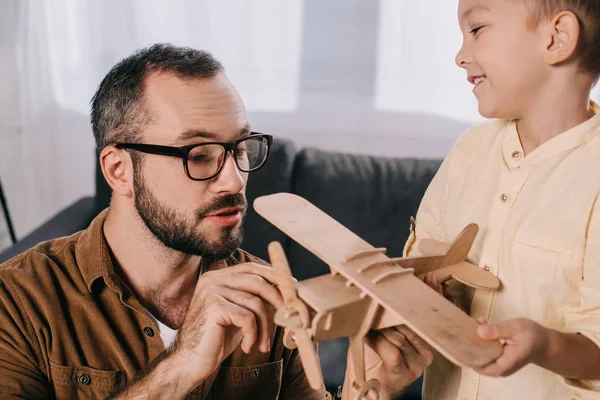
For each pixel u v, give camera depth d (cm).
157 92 77
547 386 75
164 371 75
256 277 76
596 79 75
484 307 77
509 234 75
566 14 68
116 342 82
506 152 79
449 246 70
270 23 217
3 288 81
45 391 82
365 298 58
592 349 64
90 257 85
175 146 76
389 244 164
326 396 101
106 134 81
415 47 215
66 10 218
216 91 78
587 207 70
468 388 79
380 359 76
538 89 73
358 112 224
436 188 90
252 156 85
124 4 218
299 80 223
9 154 226
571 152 73
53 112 228
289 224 64
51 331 81
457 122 220
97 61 224
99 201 176
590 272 69
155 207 79
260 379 93
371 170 171
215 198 78
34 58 220
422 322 53
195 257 86
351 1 213
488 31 72
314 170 170
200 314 74
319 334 55
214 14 218
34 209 235
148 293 88
